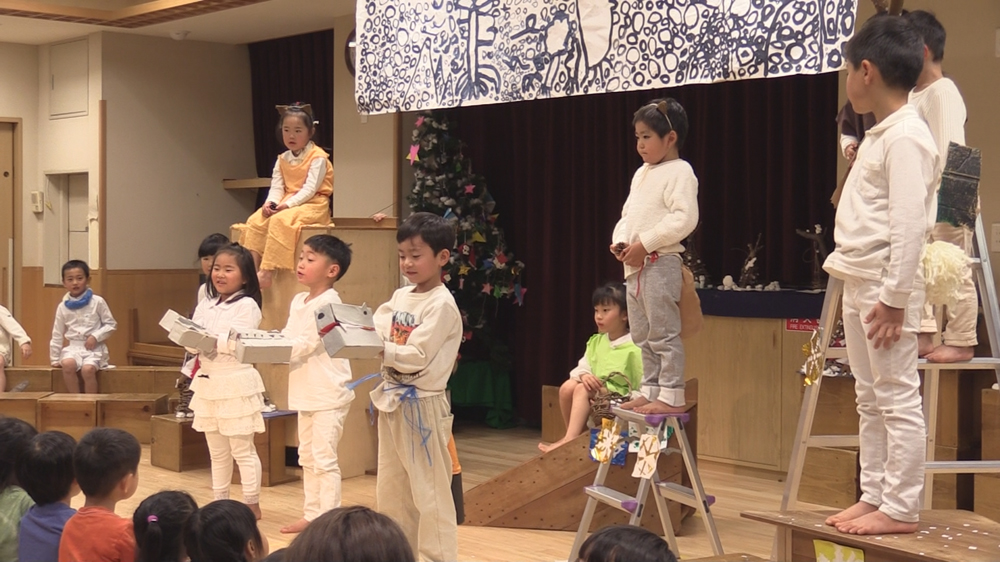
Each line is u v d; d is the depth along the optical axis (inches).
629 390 173.8
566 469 169.2
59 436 107.9
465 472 213.0
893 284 90.7
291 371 167.2
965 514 104.5
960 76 178.7
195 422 173.9
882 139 94.8
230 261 175.3
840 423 186.5
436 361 123.5
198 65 323.9
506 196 273.0
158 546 93.9
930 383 122.0
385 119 272.5
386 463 127.1
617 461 164.4
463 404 269.3
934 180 94.3
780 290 200.1
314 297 164.7
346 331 112.9
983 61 175.6
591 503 139.0
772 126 222.4
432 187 257.0
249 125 334.3
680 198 129.7
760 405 203.8
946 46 180.4
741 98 229.5
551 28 145.6
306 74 308.5
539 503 170.1
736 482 201.2
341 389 166.2
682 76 131.4
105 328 273.1
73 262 272.7
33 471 106.0
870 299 95.3
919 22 115.1
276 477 206.1
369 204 278.7
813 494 184.7
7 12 273.6
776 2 122.5
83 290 273.0
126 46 310.7
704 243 233.8
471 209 261.0
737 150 230.7
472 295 262.2
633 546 69.9
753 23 124.3
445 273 255.0
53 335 270.7
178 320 156.3
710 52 128.3
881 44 95.1
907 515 94.0
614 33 138.4
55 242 336.2
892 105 95.8
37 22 293.1
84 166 314.7
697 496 130.5
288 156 216.1
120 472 106.5
